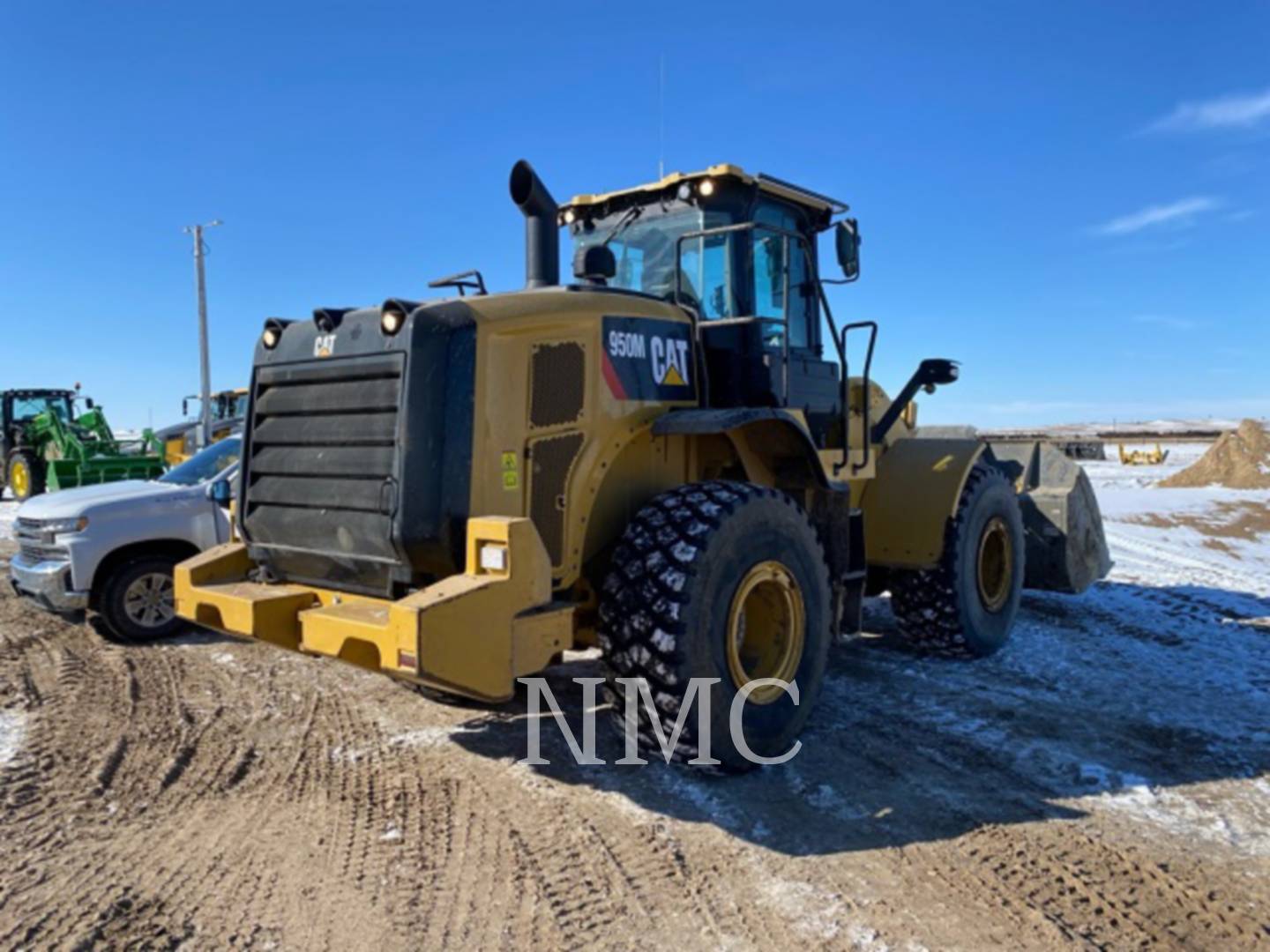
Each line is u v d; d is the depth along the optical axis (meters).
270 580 4.39
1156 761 4.28
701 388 4.79
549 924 2.92
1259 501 16.25
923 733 4.64
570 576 4.04
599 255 4.67
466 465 3.68
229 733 4.74
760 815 3.68
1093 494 7.64
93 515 6.68
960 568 5.83
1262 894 3.12
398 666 3.26
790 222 5.55
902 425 6.88
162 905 3.05
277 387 4.30
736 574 3.97
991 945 2.81
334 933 2.87
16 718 5.02
